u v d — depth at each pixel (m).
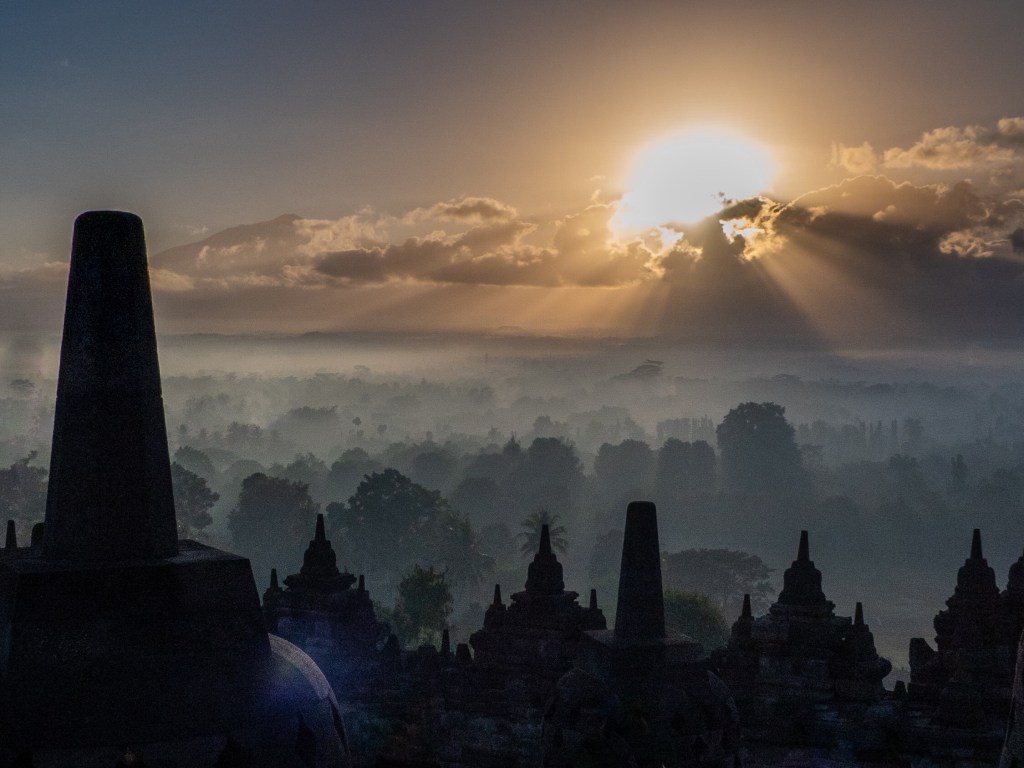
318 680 9.77
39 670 8.64
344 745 9.75
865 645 20.72
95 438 9.48
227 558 9.50
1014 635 22.23
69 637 8.77
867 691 20.42
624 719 13.80
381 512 131.50
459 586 132.00
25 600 8.75
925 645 22.92
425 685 22.23
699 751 14.10
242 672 9.17
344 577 22.91
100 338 9.53
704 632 78.81
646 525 14.66
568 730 14.14
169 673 8.89
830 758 19.72
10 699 8.51
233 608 9.34
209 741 8.73
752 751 19.95
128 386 9.60
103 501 9.45
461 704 21.80
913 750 19.64
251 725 8.91
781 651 20.75
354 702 21.56
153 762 8.52
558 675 21.67
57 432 9.66
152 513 9.61
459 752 20.75
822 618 20.80
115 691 8.70
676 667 14.25
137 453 9.59
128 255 9.68
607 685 14.17
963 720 19.52
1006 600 22.78
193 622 9.13
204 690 8.92
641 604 14.61
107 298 9.56
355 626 22.44
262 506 138.12
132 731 8.56
